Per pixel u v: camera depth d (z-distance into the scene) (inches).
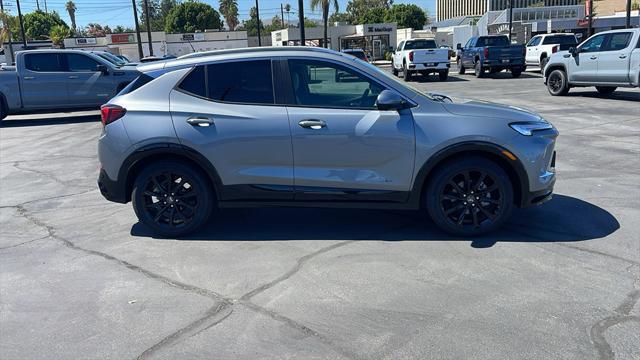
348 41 2394.2
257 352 128.5
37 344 135.7
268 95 198.5
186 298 157.6
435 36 2790.4
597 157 323.9
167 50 2416.3
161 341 134.9
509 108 202.4
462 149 190.4
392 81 196.5
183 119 197.6
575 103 567.2
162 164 202.7
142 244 203.5
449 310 145.9
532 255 181.3
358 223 219.1
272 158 196.5
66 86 588.4
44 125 575.8
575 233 200.8
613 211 224.4
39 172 336.8
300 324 140.9
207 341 134.2
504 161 193.5
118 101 203.8
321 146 194.1
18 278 176.1
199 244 201.5
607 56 574.2
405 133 191.2
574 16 2330.2
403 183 195.3
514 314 142.7
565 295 152.3
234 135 195.5
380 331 136.4
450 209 197.6
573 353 124.6
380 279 166.1
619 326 135.5
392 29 2313.0
